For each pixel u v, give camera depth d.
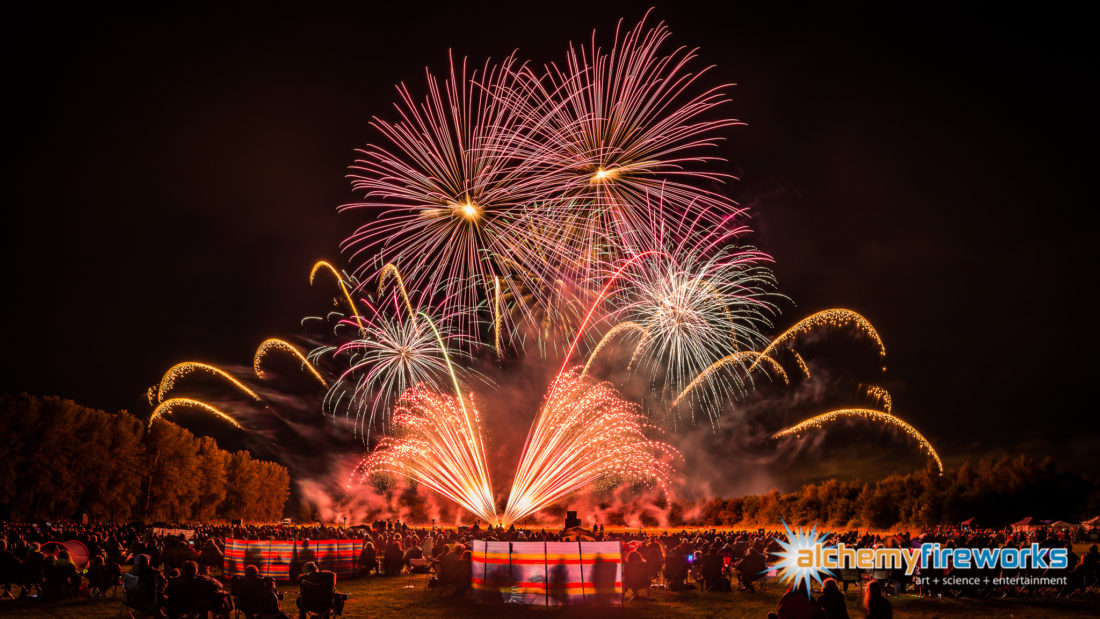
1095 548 29.16
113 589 30.30
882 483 128.62
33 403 104.19
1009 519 116.44
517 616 25.50
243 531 52.97
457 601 28.95
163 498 128.12
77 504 108.44
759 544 40.97
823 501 133.25
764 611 26.62
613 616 25.52
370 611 26.89
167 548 36.97
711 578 32.44
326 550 38.06
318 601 23.16
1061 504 117.44
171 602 21.67
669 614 25.92
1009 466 121.69
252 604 21.86
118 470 115.19
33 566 29.22
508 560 27.97
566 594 27.05
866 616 17.38
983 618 24.91
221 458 155.50
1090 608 26.97
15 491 100.88
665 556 33.69
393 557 41.09
